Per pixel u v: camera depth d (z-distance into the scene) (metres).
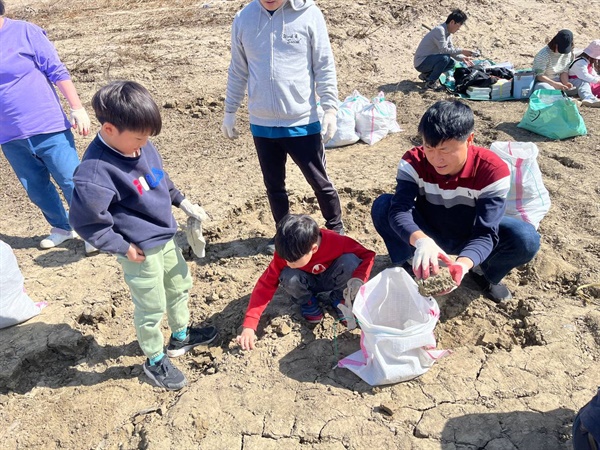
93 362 3.46
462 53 8.20
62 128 4.15
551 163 5.38
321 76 3.80
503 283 3.76
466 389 2.94
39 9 12.12
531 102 6.19
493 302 3.60
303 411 2.91
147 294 2.91
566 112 5.86
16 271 3.61
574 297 3.58
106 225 2.62
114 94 2.47
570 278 3.75
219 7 11.28
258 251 4.34
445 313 3.53
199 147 6.35
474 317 3.49
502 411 2.82
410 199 3.24
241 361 3.25
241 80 3.95
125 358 3.46
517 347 3.20
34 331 3.61
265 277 3.31
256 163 5.77
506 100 7.56
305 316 3.49
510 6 11.25
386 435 2.75
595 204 4.57
